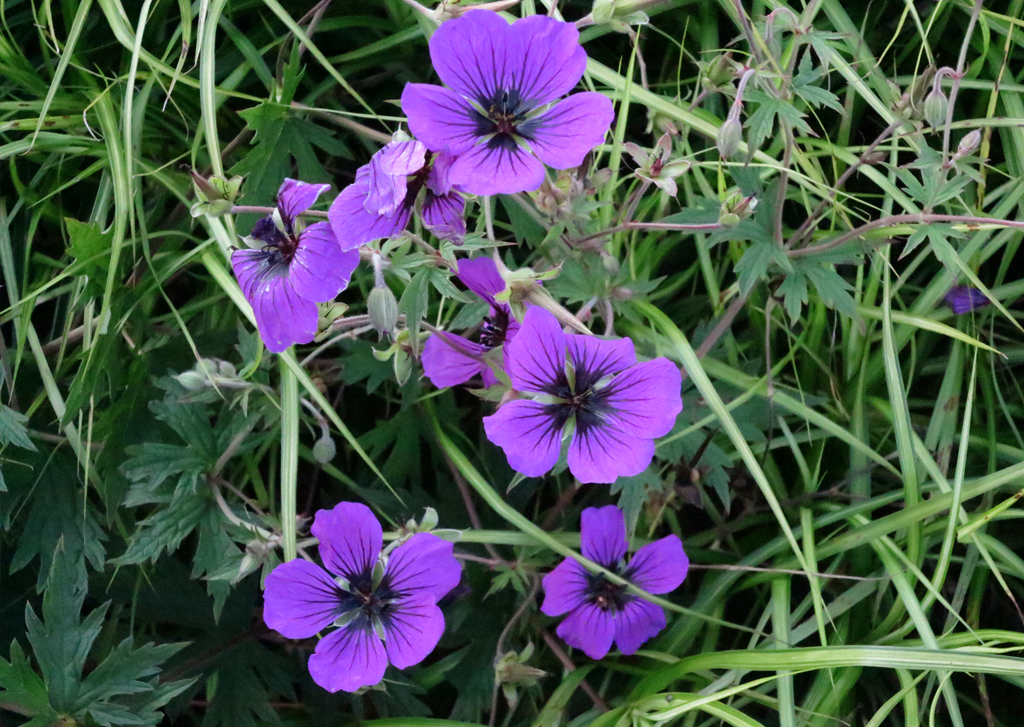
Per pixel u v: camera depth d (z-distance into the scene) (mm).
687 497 435
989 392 452
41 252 458
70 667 407
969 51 466
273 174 438
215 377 409
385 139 438
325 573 391
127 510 436
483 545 450
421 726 421
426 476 467
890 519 425
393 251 388
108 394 434
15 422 413
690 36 468
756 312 460
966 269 405
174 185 446
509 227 437
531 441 379
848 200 461
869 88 449
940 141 464
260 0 449
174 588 436
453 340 395
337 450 458
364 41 469
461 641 442
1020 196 445
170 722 445
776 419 448
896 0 468
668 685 437
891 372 424
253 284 379
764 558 439
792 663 406
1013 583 450
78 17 420
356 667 391
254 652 438
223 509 418
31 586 438
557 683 446
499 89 367
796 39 409
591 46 472
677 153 441
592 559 418
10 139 450
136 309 437
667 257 474
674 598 453
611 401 381
